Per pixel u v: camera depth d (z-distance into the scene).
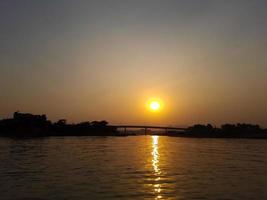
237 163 108.38
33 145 199.25
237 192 60.59
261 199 55.44
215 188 64.12
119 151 158.00
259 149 186.00
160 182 70.44
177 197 57.00
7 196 57.03
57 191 60.81
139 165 100.06
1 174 80.75
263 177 77.56
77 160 112.50
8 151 151.12
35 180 71.81
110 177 76.38
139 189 63.09
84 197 56.59
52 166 96.12
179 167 96.50
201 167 96.75
